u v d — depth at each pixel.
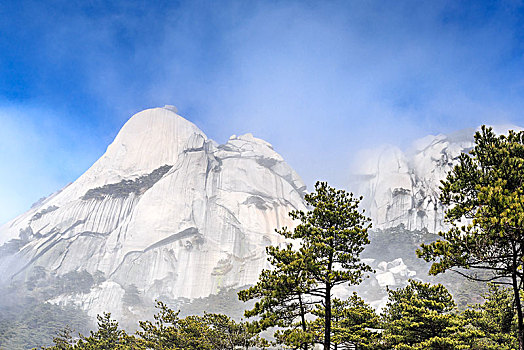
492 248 14.95
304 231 23.50
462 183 17.12
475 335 29.59
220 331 40.47
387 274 139.12
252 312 22.02
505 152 16.53
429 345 29.42
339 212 22.88
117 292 160.50
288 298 22.39
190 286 174.62
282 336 23.39
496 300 31.28
